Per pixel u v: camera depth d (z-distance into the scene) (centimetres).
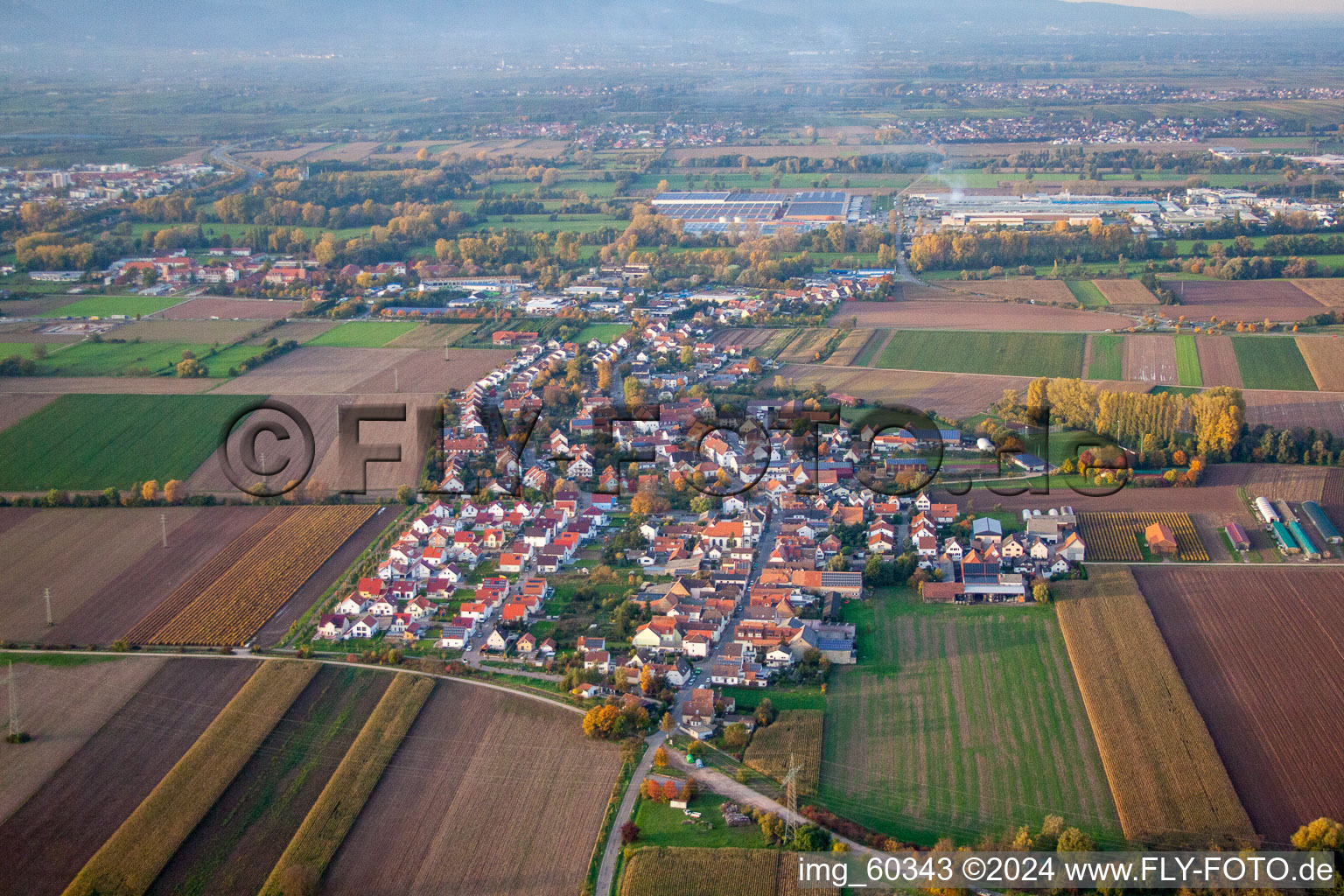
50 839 17850
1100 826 17775
